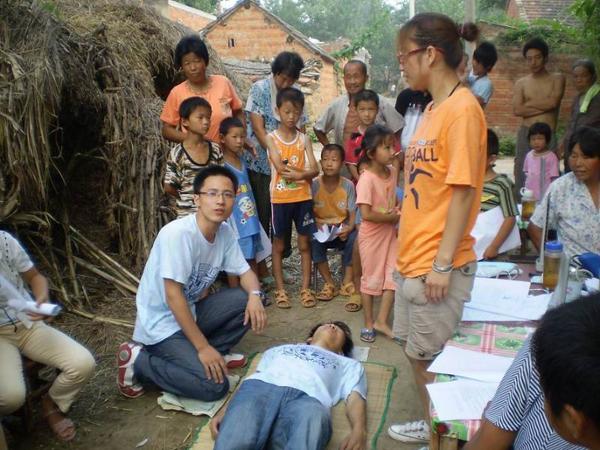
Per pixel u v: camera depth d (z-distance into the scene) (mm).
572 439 1012
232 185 3088
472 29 3172
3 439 2508
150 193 4691
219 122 4293
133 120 4711
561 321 979
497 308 2770
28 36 3832
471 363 2254
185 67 4199
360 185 3801
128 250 4672
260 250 4422
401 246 2430
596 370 900
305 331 4062
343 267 4676
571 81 11992
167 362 3109
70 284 4262
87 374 2752
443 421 1917
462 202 2150
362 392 2959
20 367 2598
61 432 2820
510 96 13359
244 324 3402
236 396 2600
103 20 5695
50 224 4246
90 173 4871
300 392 2602
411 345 2480
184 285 3068
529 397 1376
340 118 4750
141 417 3047
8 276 2635
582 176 3180
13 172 3572
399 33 2279
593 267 2750
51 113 3834
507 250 3658
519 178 6461
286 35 20141
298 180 4227
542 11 17125
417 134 2328
